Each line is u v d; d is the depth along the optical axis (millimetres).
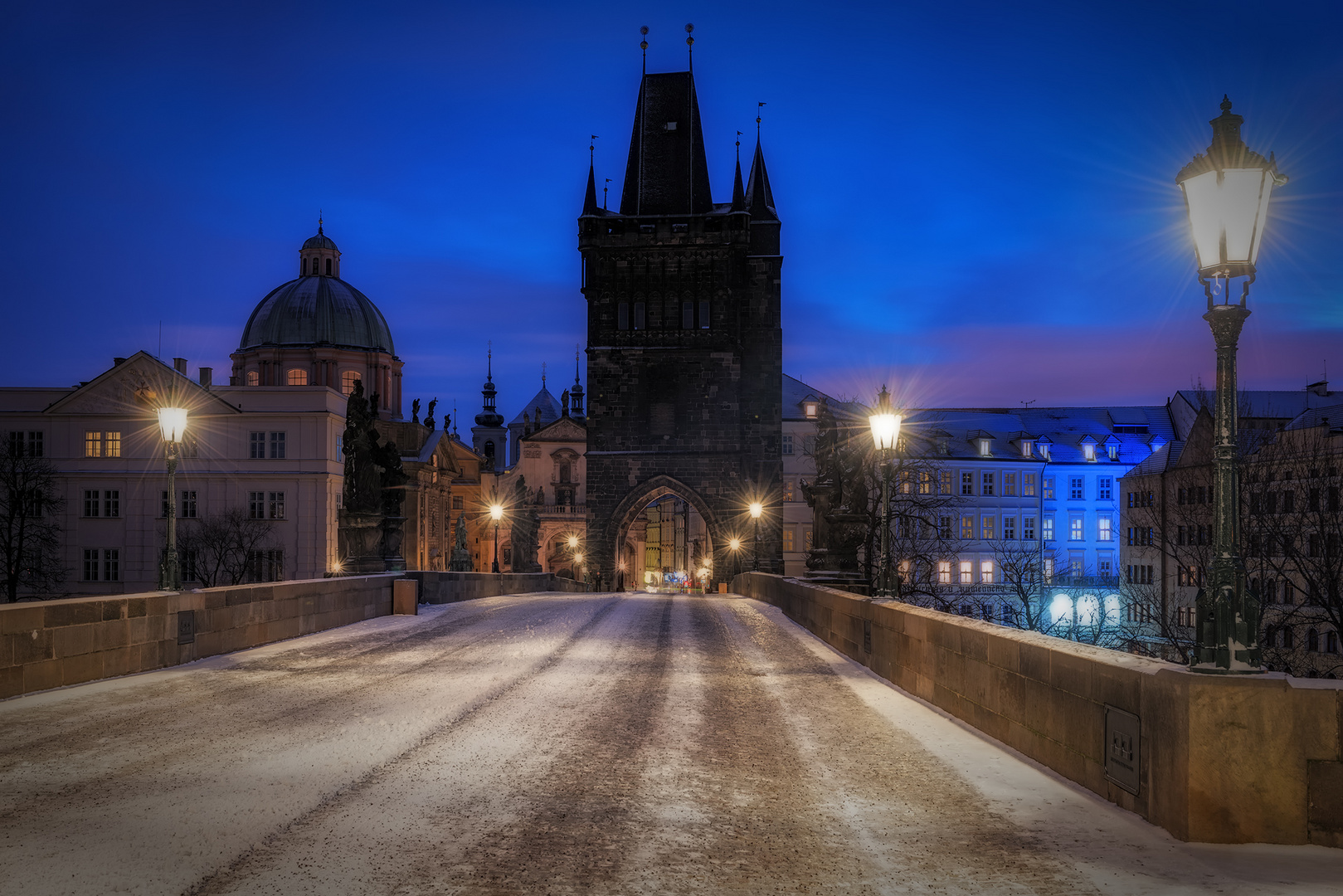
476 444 171000
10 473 73250
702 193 72812
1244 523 45000
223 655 18312
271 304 102438
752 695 14211
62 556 75750
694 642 21531
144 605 15969
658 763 9953
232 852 7066
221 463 75938
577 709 12922
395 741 10828
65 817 7852
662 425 70750
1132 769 8117
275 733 11164
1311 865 6723
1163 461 70500
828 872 6816
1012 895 6348
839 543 30453
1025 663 10344
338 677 15664
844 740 11102
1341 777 7090
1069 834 7582
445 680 15398
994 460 89188
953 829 7773
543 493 123500
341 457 80438
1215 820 7203
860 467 30938
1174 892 6277
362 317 103375
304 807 8195
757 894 6406
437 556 100688
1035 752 10094
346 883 6512
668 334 70625
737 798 8688
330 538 76625
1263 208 7258
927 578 56344
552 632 23453
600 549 70188
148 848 7121
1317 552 42844
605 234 70938
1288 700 7156
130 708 12703
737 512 70000
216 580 73938
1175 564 65875
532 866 6879
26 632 13570
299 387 76562
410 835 7504
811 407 87125
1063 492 91000
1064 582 86125
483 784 9062
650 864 6949
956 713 12422
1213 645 7465
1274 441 50938
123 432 76375
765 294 73125
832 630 20812
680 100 73625
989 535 89000
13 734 11039
